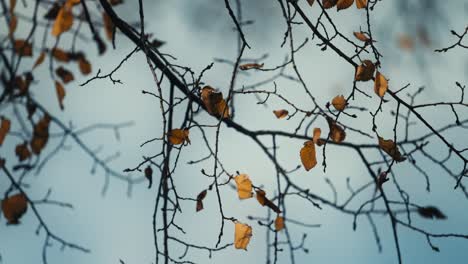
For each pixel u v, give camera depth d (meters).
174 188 1.33
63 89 1.60
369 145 1.60
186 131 1.32
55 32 1.48
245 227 1.35
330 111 1.33
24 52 1.64
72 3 1.49
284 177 1.61
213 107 1.34
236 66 1.31
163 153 1.32
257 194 1.38
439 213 1.58
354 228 1.57
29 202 1.60
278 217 1.53
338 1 1.32
